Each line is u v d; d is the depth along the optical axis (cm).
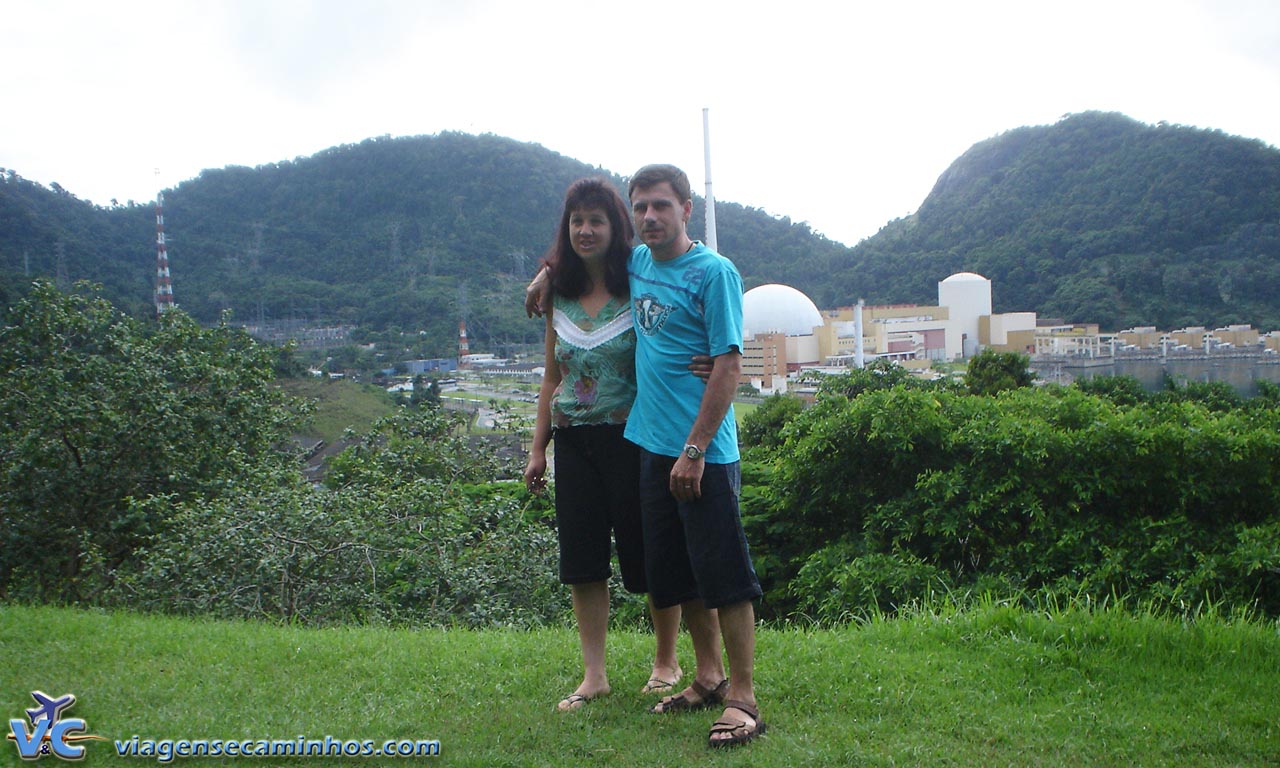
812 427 1015
